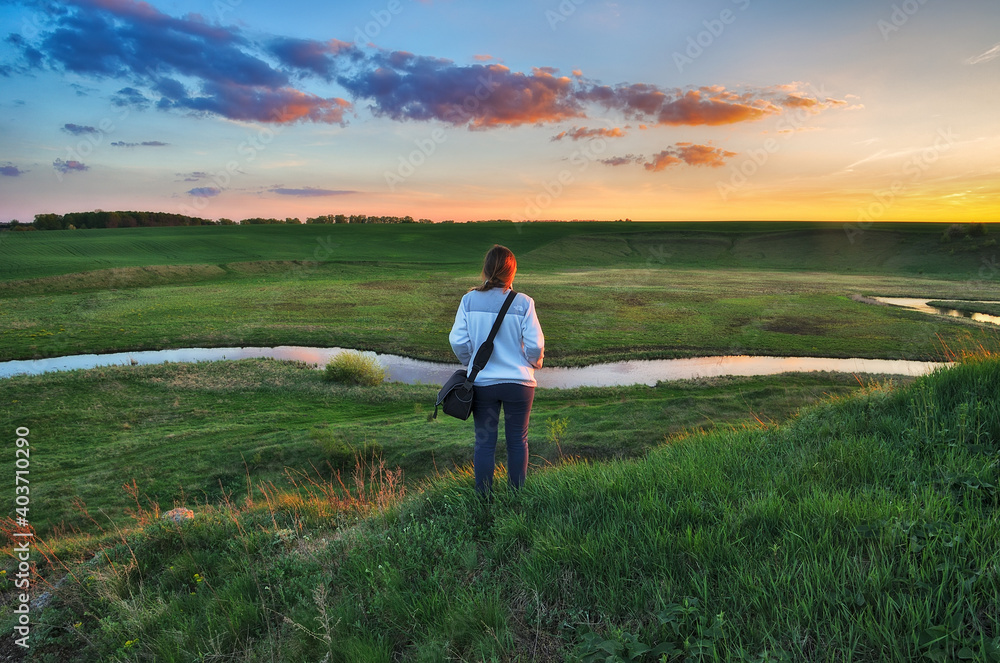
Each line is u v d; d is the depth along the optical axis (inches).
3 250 3408.0
